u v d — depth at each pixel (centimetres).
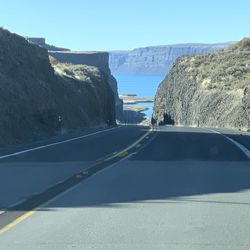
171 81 9469
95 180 1430
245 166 1753
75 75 6291
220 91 7469
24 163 1800
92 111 5838
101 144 2719
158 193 1231
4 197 1175
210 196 1194
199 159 1973
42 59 4534
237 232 851
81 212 1018
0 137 2677
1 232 853
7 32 4056
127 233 843
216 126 6800
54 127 3709
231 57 8712
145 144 2738
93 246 762
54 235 832
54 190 1270
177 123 8875
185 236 823
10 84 3350
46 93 4044
